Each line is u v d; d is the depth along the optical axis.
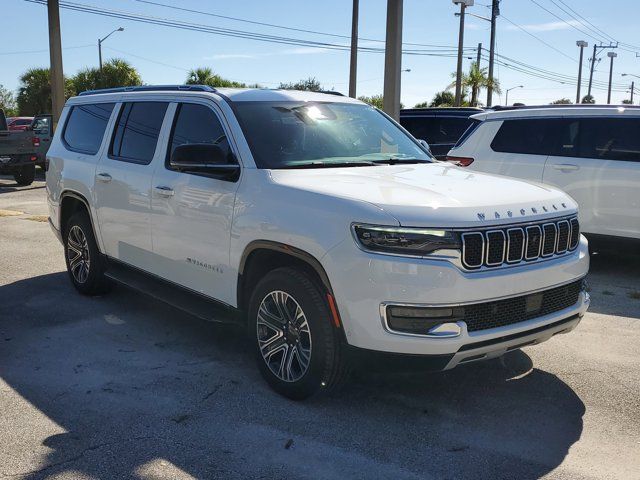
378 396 4.30
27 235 9.96
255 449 3.63
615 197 7.46
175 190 5.01
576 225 4.31
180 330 5.65
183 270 5.07
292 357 4.18
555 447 3.67
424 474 3.39
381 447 3.66
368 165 4.81
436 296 3.55
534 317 3.95
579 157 7.69
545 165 7.89
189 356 5.04
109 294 6.73
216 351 5.14
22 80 48.47
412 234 3.56
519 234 3.83
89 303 6.43
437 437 3.78
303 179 4.27
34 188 16.95
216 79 40.00
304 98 5.38
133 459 3.52
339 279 3.72
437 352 3.59
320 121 5.13
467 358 3.71
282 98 5.23
